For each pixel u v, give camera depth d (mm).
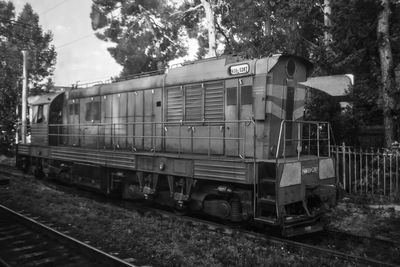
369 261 6176
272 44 13734
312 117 12086
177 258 6332
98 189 12391
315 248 6781
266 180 7324
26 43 33906
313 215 7570
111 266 6336
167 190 9922
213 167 8164
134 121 11406
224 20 20312
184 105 9773
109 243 7379
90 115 13422
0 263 6492
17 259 6750
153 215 9734
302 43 14594
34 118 16766
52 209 10414
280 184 7172
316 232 8086
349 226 8523
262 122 8133
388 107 11102
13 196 12258
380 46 11461
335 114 12273
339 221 8836
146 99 10992
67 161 13906
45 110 15750
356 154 11578
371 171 11195
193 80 9516
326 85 11562
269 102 8117
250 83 8305
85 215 9664
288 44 13750
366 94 11812
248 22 14406
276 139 8258
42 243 7691
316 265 6051
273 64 8008
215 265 6027
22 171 18422
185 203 9203
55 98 15258
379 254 6781
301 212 7910
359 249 7086
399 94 11086
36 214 9992
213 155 9039
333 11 13453
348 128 12172
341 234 7840
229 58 9047
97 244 7359
